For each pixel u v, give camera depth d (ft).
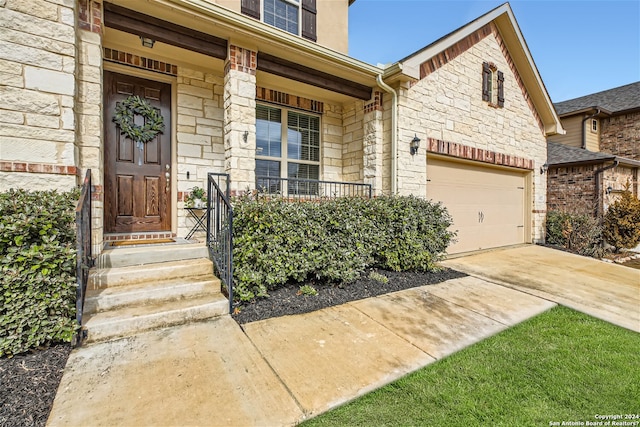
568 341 9.45
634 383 7.33
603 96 41.65
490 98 23.50
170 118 14.96
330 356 8.18
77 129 10.34
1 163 8.80
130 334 8.72
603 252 24.97
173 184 14.83
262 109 18.19
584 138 36.91
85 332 8.17
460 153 21.25
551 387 7.14
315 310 11.14
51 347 7.88
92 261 10.41
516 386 7.16
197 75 15.23
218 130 15.79
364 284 13.84
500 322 10.77
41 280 7.51
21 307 7.41
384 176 18.65
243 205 11.64
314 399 6.52
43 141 9.37
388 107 18.43
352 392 6.79
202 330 9.12
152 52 13.76
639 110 35.01
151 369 7.20
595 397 6.84
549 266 19.15
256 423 5.79
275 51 14.29
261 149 16.98
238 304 10.89
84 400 6.12
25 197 8.00
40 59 9.32
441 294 13.33
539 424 5.99
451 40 19.67
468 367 7.88
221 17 11.98
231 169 13.26
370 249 14.69
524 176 27.55
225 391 6.60
